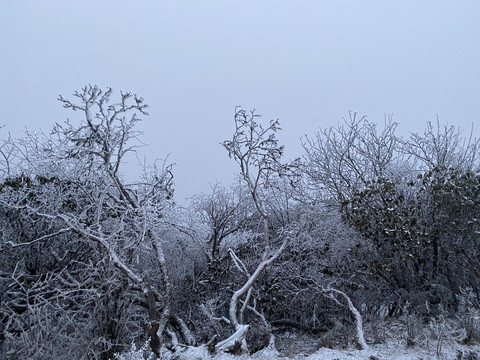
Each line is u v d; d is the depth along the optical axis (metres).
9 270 7.85
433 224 9.49
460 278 9.27
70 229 7.55
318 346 7.92
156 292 7.41
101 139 8.38
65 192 8.70
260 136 9.42
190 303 9.91
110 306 7.09
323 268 10.36
